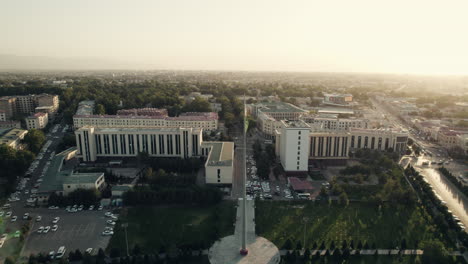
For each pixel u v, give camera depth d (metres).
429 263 161.12
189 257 169.62
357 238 189.75
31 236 192.12
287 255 168.00
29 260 163.88
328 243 184.50
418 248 179.75
